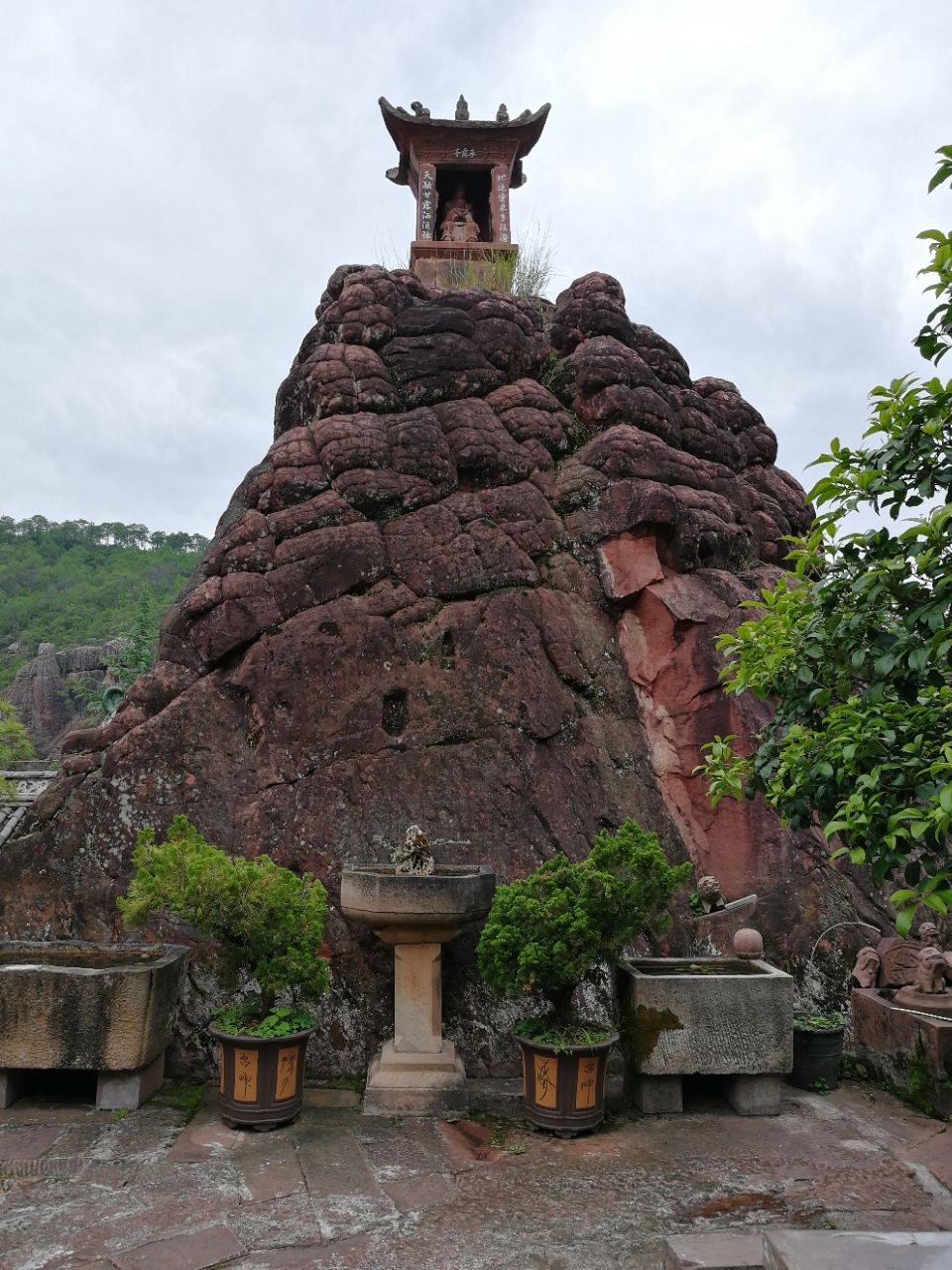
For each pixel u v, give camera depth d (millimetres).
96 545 77125
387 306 7809
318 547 6633
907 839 3459
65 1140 4566
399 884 5090
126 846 6008
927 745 3289
